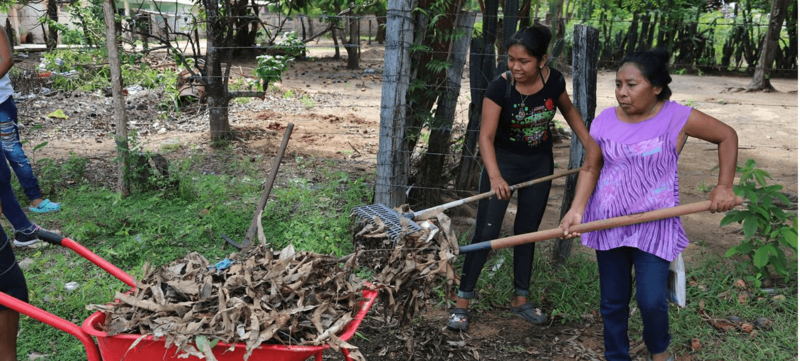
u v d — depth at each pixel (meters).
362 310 2.81
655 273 3.09
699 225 5.88
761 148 8.95
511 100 3.68
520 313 4.21
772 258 4.44
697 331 3.99
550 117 3.77
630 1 17.81
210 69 8.25
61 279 4.45
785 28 18.61
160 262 4.84
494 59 5.24
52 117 9.62
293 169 7.38
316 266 2.94
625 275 3.26
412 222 3.23
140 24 7.85
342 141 8.98
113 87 6.04
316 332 2.69
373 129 9.91
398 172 5.00
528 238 3.16
